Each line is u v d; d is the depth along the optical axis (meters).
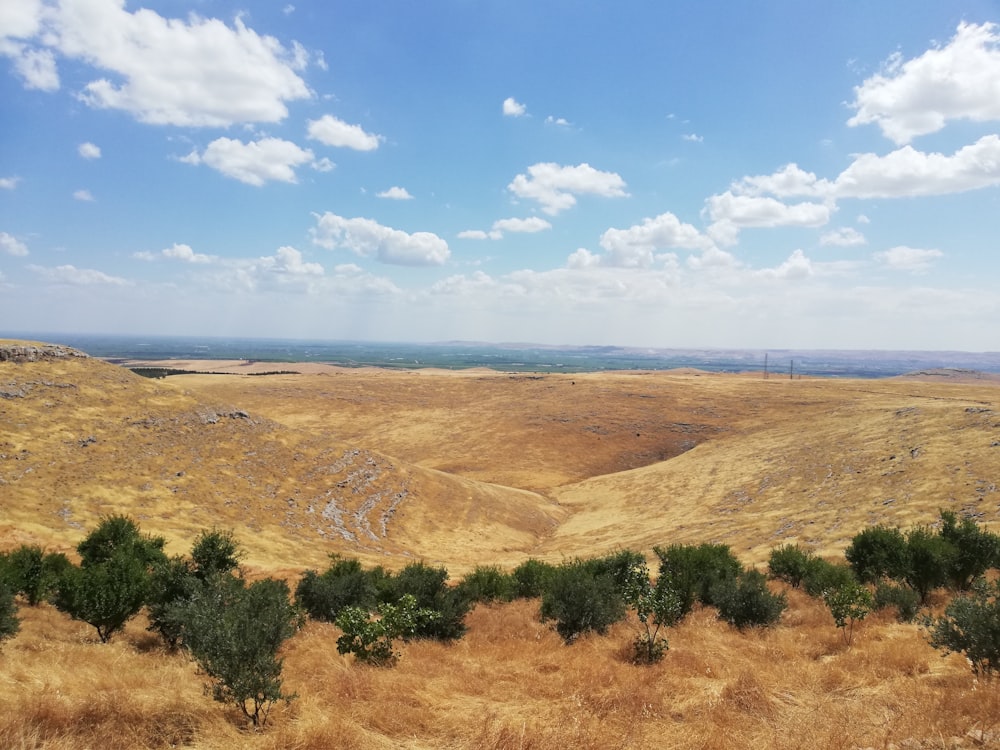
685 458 78.12
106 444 42.22
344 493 50.62
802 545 35.47
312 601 19.94
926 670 11.15
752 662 12.36
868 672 11.09
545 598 17.67
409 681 10.73
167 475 42.25
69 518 33.66
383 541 45.72
